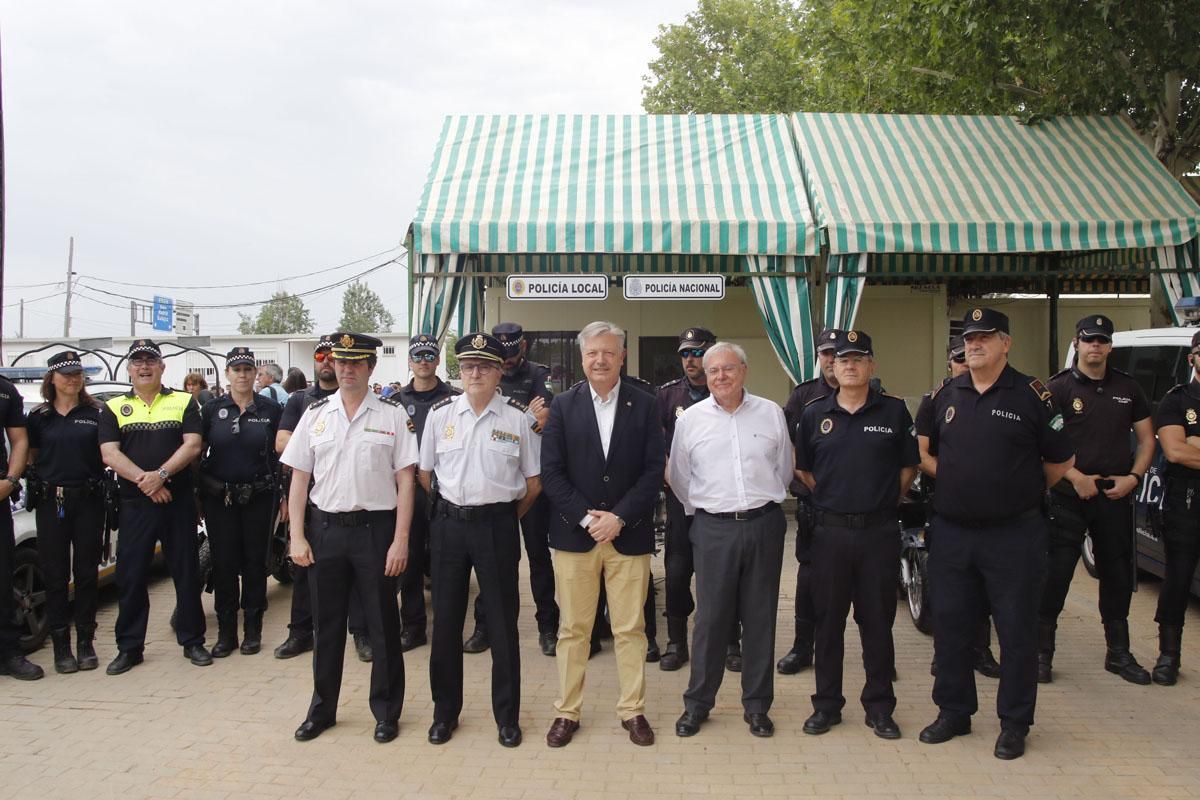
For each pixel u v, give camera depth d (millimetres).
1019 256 12156
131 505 5242
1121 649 5055
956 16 9594
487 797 3658
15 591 5523
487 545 4164
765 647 4258
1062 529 4969
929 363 13984
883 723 4234
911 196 9125
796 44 13297
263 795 3684
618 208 8898
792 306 8891
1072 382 5086
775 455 4285
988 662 5113
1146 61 9805
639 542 4168
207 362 27453
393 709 4270
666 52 24312
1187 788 3695
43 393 5277
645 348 13453
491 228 8523
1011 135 10266
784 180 9562
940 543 4246
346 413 4316
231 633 5551
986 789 3697
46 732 4332
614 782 3785
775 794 3668
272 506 5676
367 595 4277
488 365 4199
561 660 4219
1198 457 4777
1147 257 9930
